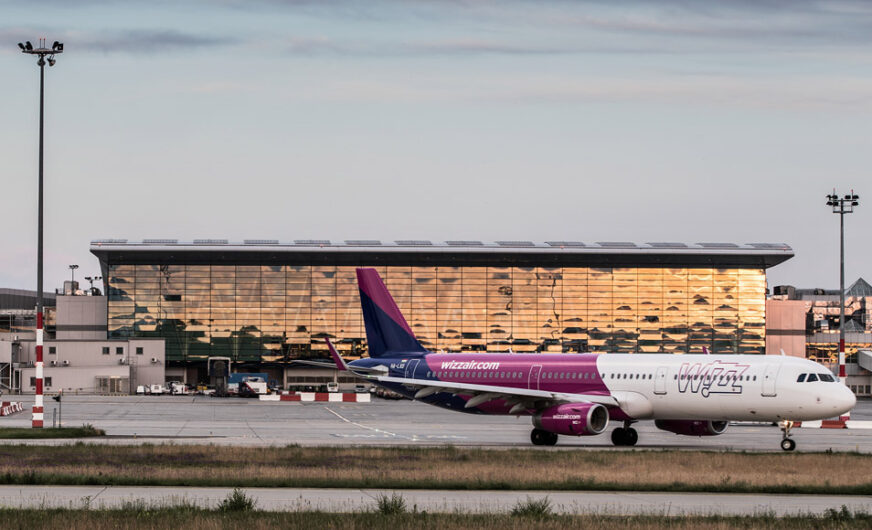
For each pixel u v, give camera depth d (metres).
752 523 56.78
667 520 56.91
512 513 58.97
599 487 73.12
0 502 62.91
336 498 66.38
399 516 56.72
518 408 120.31
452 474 79.94
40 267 128.75
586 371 118.69
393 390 134.62
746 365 110.06
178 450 98.12
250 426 146.50
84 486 71.75
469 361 128.75
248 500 61.84
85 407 197.00
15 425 140.12
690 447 115.19
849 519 58.75
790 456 97.19
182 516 56.06
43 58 128.50
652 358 117.38
